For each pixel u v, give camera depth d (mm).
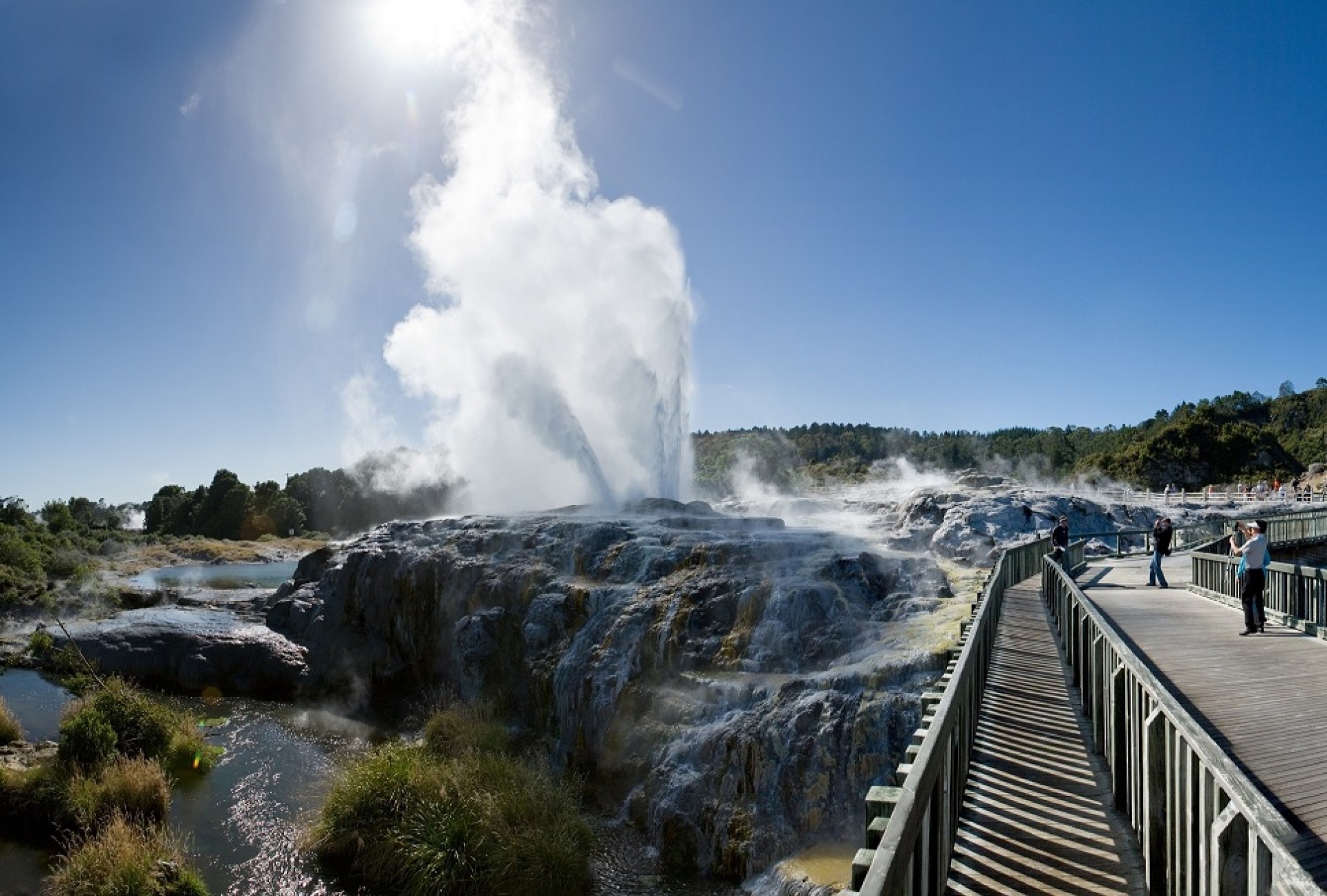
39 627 31031
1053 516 31844
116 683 19062
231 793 15914
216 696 23781
